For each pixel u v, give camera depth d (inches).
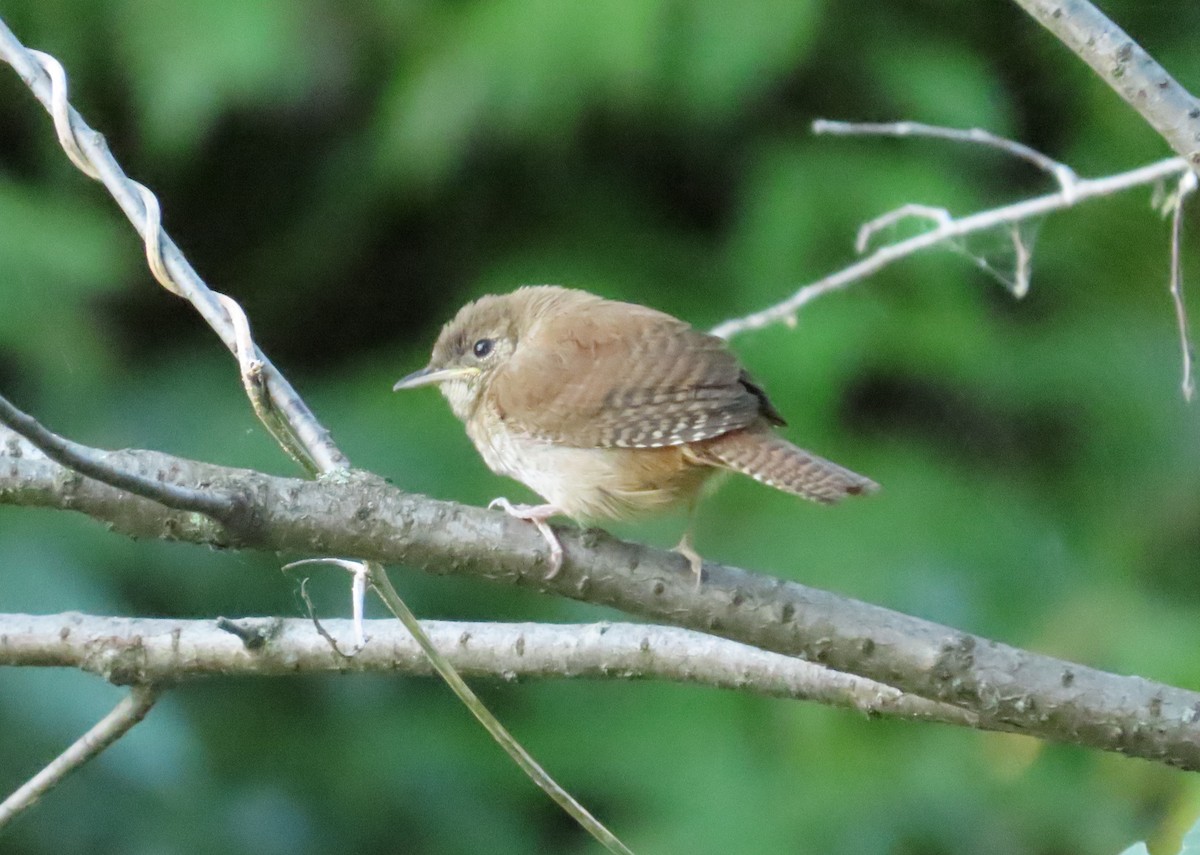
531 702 439.8
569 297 304.0
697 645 219.8
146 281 480.1
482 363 302.8
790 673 218.2
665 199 497.4
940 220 277.3
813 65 472.1
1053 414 474.9
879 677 203.6
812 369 447.5
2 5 461.7
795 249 461.1
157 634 216.1
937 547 431.8
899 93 468.4
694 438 250.2
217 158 496.7
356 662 220.1
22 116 464.8
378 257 506.6
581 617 437.7
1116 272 482.6
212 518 185.3
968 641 202.2
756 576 205.9
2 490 183.3
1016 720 202.1
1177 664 406.6
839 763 406.9
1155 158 482.3
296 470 427.2
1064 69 478.9
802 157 470.3
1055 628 421.1
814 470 240.5
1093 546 452.8
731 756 415.5
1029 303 486.3
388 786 420.2
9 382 427.8
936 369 454.0
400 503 197.3
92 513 185.6
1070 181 265.1
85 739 216.8
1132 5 490.6
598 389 261.6
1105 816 390.0
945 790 397.1
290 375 499.2
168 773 384.5
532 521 205.8
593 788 419.5
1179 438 465.7
